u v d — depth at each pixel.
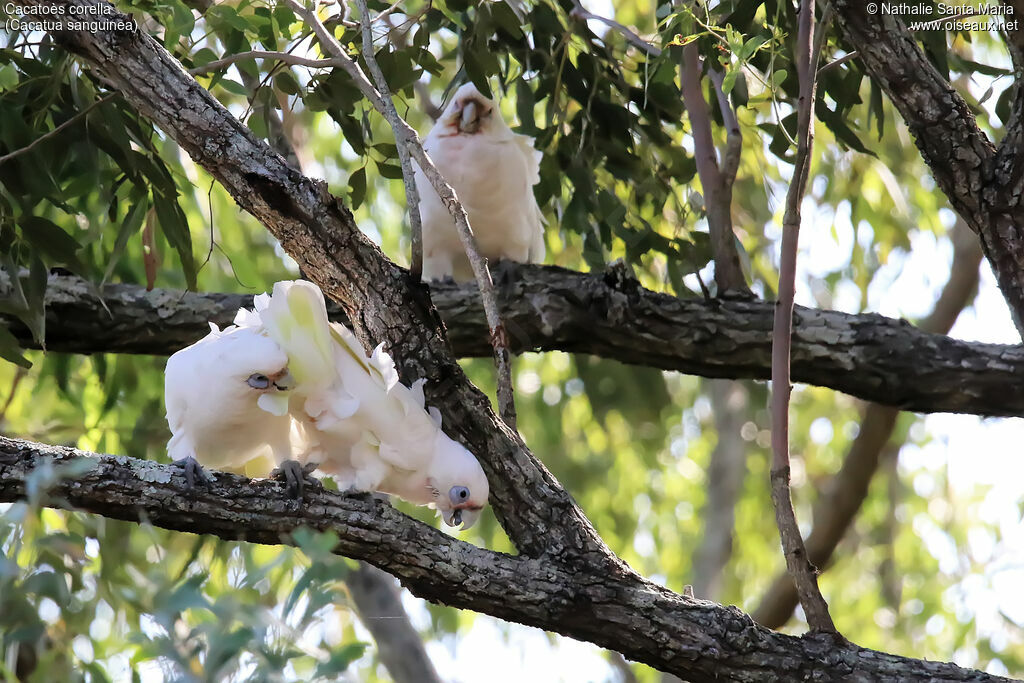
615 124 7.59
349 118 6.80
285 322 4.87
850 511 10.72
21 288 6.08
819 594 5.46
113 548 6.84
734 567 13.97
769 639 5.35
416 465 5.21
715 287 8.16
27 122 6.28
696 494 14.77
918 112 5.57
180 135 5.28
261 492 4.97
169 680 3.18
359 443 5.15
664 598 5.38
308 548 3.37
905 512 13.99
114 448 9.30
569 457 13.52
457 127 8.99
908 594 13.19
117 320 7.39
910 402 7.36
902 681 5.23
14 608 3.71
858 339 7.31
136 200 6.53
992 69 6.80
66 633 4.15
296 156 7.63
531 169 9.16
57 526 7.65
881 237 10.49
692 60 7.49
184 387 5.02
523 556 5.41
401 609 9.60
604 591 5.32
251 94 7.19
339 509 5.06
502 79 7.39
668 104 7.77
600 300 7.37
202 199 10.51
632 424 11.38
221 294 7.58
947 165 5.61
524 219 9.19
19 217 5.94
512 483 5.47
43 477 3.76
